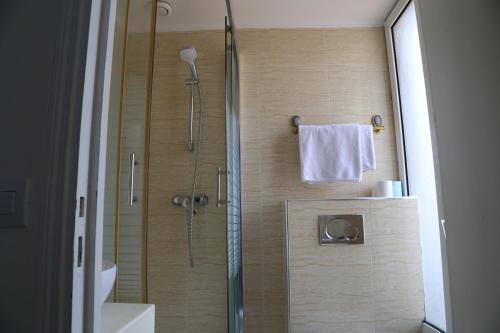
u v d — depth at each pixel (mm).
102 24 615
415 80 2043
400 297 1873
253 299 2082
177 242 2070
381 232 1914
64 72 574
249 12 2197
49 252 529
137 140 1410
